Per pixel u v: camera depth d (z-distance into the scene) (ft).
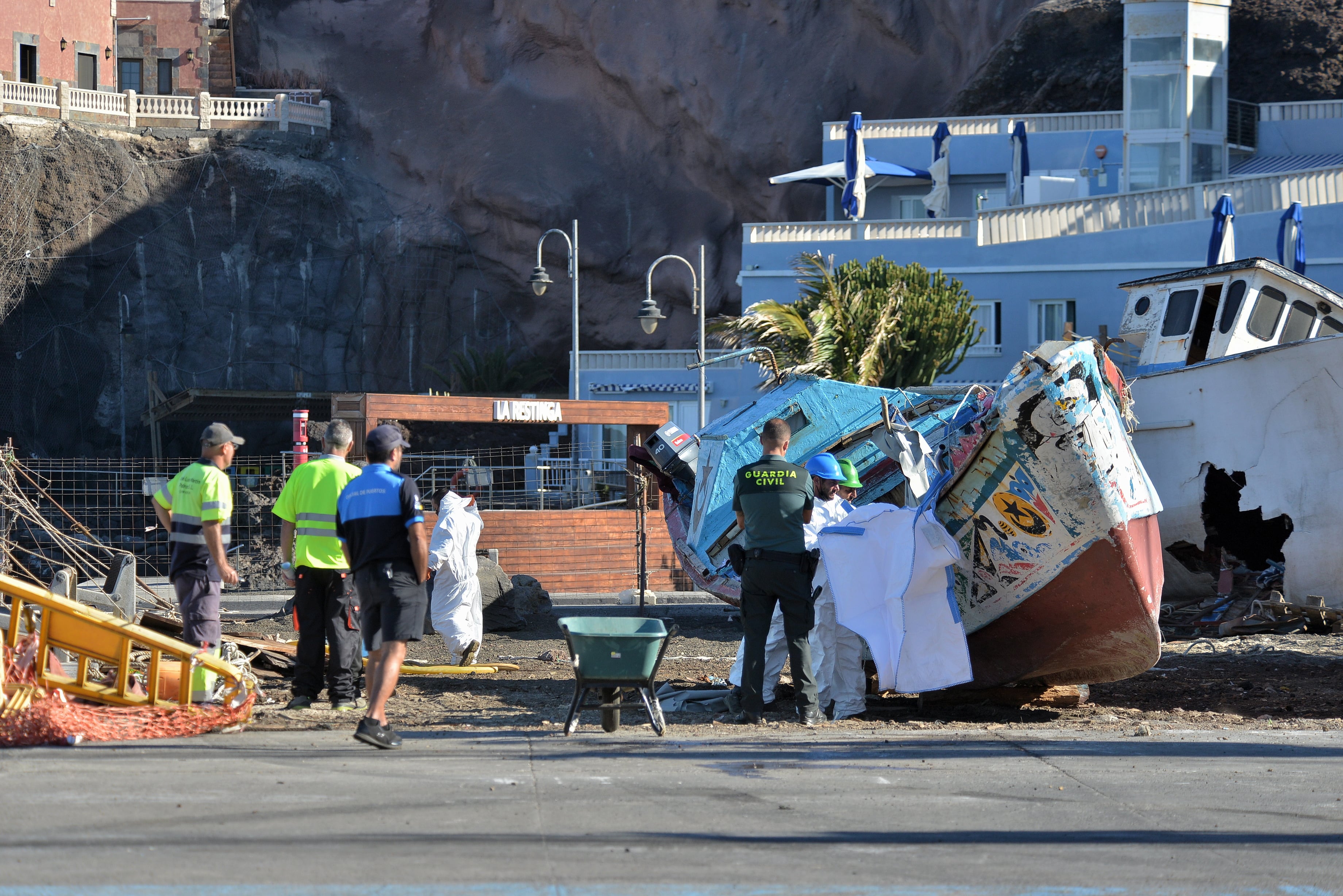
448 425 234.79
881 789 34.17
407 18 329.72
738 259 295.69
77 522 91.09
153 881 23.54
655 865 25.75
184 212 280.72
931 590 50.49
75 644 44.52
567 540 116.47
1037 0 257.75
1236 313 105.50
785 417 74.49
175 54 302.04
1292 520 93.15
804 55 294.05
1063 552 50.57
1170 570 100.63
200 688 46.03
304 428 110.32
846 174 188.14
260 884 23.56
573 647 44.01
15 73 276.00
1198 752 40.96
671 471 79.30
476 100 318.04
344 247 297.53
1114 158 207.21
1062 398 47.93
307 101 314.14
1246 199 169.58
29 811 29.09
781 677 60.44
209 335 280.72
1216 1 198.90
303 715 49.21
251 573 121.19
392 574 41.57
